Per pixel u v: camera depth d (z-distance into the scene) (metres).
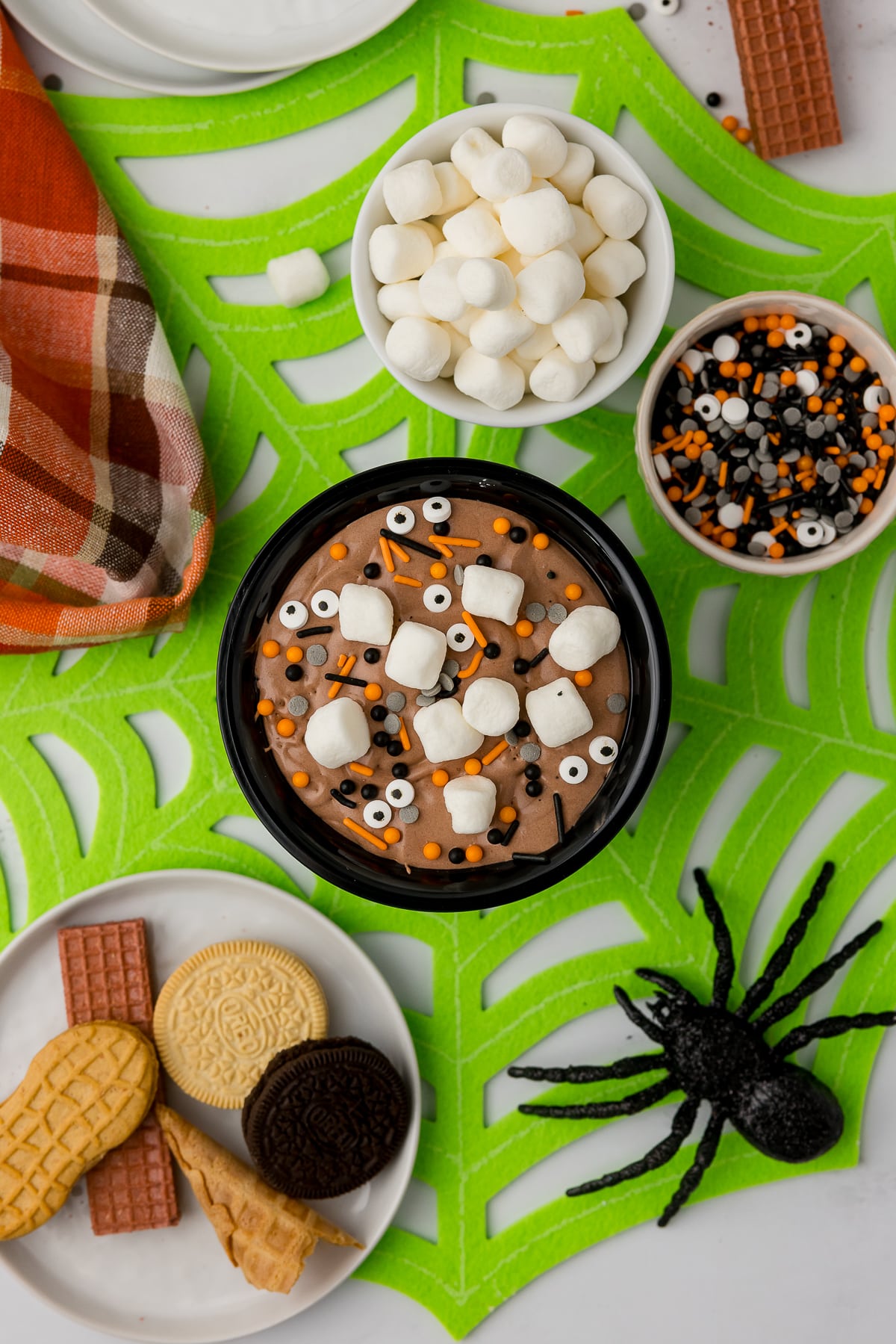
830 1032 0.48
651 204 0.45
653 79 0.49
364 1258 0.48
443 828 0.45
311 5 0.49
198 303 0.49
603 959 0.49
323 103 0.49
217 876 0.48
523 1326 0.49
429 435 0.49
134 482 0.49
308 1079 0.47
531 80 0.49
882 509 0.46
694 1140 0.49
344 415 0.49
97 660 0.49
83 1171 0.48
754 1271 0.50
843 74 0.49
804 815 0.49
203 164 0.49
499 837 0.45
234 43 0.49
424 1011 0.49
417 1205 0.49
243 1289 0.49
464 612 0.45
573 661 0.44
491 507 0.45
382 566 0.45
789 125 0.48
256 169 0.49
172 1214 0.48
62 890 0.49
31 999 0.49
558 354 0.45
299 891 0.49
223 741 0.45
